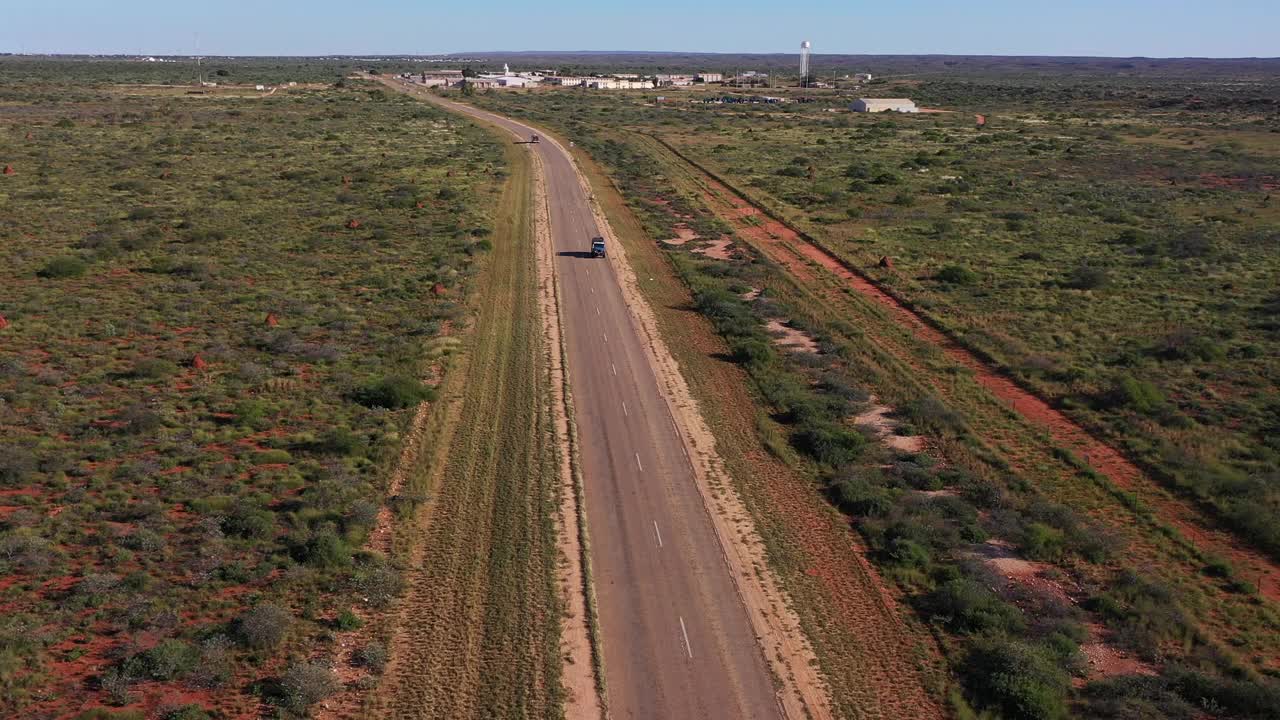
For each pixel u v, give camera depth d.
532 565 27.50
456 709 21.44
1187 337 48.28
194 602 24.77
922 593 26.84
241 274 58.66
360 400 39.03
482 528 29.53
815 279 63.59
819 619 25.58
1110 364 45.94
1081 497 32.53
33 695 21.02
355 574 26.23
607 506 31.47
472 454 34.84
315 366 42.91
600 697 22.11
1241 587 26.83
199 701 21.14
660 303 57.16
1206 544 29.53
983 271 65.12
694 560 28.31
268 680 21.98
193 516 29.12
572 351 47.53
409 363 43.69
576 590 26.48
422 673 22.62
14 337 45.19
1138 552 28.92
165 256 62.06
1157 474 34.19
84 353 43.28
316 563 26.62
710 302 55.81
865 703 22.28
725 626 25.11
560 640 24.22
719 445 36.72
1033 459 35.62
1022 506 31.53
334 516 29.22
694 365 46.19
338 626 24.06
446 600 25.66
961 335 50.72
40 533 27.48
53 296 52.31
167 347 44.47
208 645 22.72
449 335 48.53
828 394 41.97
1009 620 24.97
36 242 64.69
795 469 34.75
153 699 21.11
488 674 22.69
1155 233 78.19
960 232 78.81
